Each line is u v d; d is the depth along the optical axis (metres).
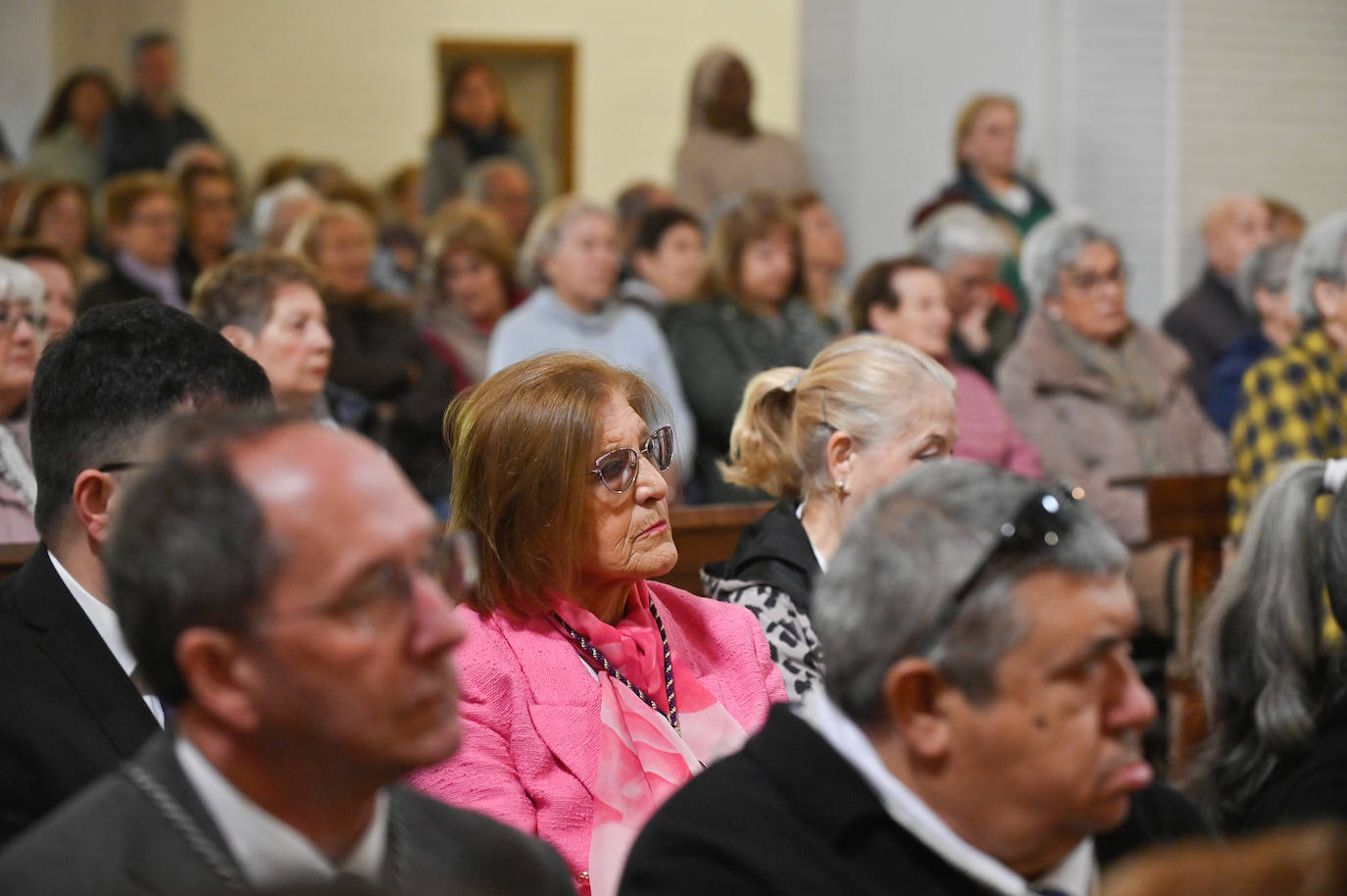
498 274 6.37
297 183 8.03
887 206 9.33
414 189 10.05
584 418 2.56
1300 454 4.74
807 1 9.32
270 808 1.48
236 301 3.90
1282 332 6.21
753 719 2.74
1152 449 5.50
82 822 1.47
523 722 2.54
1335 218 4.93
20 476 3.40
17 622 2.30
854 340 3.20
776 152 8.76
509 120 10.08
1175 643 4.67
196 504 1.43
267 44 10.72
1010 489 1.68
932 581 1.63
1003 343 6.43
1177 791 2.01
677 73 11.45
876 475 3.06
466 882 1.64
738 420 3.27
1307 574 2.45
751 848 1.73
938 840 1.67
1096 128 8.73
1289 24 8.73
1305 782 2.31
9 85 9.87
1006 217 8.04
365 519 1.44
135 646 1.46
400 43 11.00
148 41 9.46
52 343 2.31
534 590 2.60
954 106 9.10
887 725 1.71
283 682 1.42
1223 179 8.70
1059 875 1.73
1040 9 8.78
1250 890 1.26
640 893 1.76
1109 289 5.52
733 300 5.85
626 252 7.48
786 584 3.01
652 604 2.79
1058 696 1.61
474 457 2.59
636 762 2.51
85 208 7.16
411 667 1.45
